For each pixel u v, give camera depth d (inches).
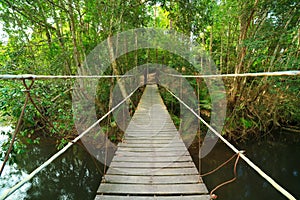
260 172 39.8
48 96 96.3
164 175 77.5
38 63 129.0
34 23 135.8
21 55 119.3
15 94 76.6
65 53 131.6
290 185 108.6
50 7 133.2
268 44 137.6
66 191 104.4
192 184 72.0
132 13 165.5
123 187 69.8
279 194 101.1
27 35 130.3
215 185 106.3
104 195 65.7
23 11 126.3
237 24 162.7
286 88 140.3
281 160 135.8
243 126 158.4
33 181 109.7
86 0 131.2
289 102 160.4
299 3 107.0
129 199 63.7
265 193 101.7
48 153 133.2
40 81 104.4
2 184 104.0
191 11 153.9
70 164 126.4
